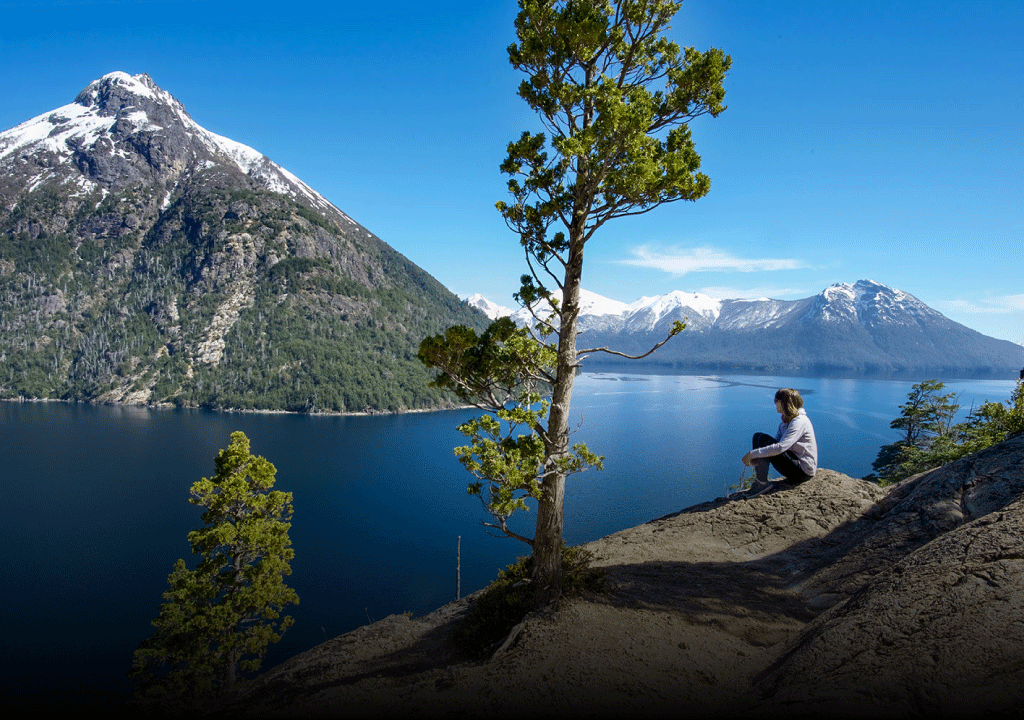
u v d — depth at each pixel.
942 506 7.23
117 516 92.06
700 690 5.10
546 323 7.96
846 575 7.33
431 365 8.27
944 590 4.27
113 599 62.84
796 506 9.99
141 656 22.17
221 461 24.05
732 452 131.75
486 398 8.37
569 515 86.25
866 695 3.62
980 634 3.66
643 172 6.80
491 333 8.29
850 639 4.40
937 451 41.94
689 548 9.88
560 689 5.25
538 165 8.09
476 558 76.31
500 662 6.25
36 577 68.62
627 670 5.53
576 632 6.46
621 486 103.19
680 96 7.69
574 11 7.40
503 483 6.98
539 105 8.05
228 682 22.77
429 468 131.88
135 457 136.00
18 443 153.50
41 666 48.78
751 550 9.46
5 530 85.31
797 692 4.10
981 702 3.14
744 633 6.59
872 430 152.12
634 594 7.77
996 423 27.47
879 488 9.79
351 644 10.81
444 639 8.75
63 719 39.78
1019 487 6.51
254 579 23.59
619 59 7.96
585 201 7.68
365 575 69.81
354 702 6.32
